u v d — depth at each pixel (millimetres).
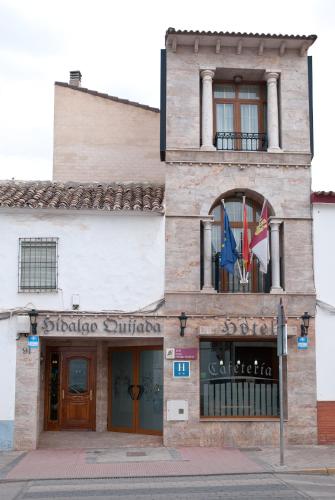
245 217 19203
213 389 19312
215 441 18578
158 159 25062
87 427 21234
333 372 19062
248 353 19625
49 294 18938
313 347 19109
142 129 25219
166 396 18641
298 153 19812
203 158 19641
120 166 25047
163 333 18875
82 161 25062
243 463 16000
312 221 19625
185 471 15141
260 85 21000
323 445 18656
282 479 14328
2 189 20781
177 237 19281
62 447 18562
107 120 25281
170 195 19438
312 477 14633
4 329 18688
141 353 20234
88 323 18797
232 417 19156
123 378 20766
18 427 18281
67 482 14203
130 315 18844
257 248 18766
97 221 19312
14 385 18438
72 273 19047
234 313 19016
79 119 25312
